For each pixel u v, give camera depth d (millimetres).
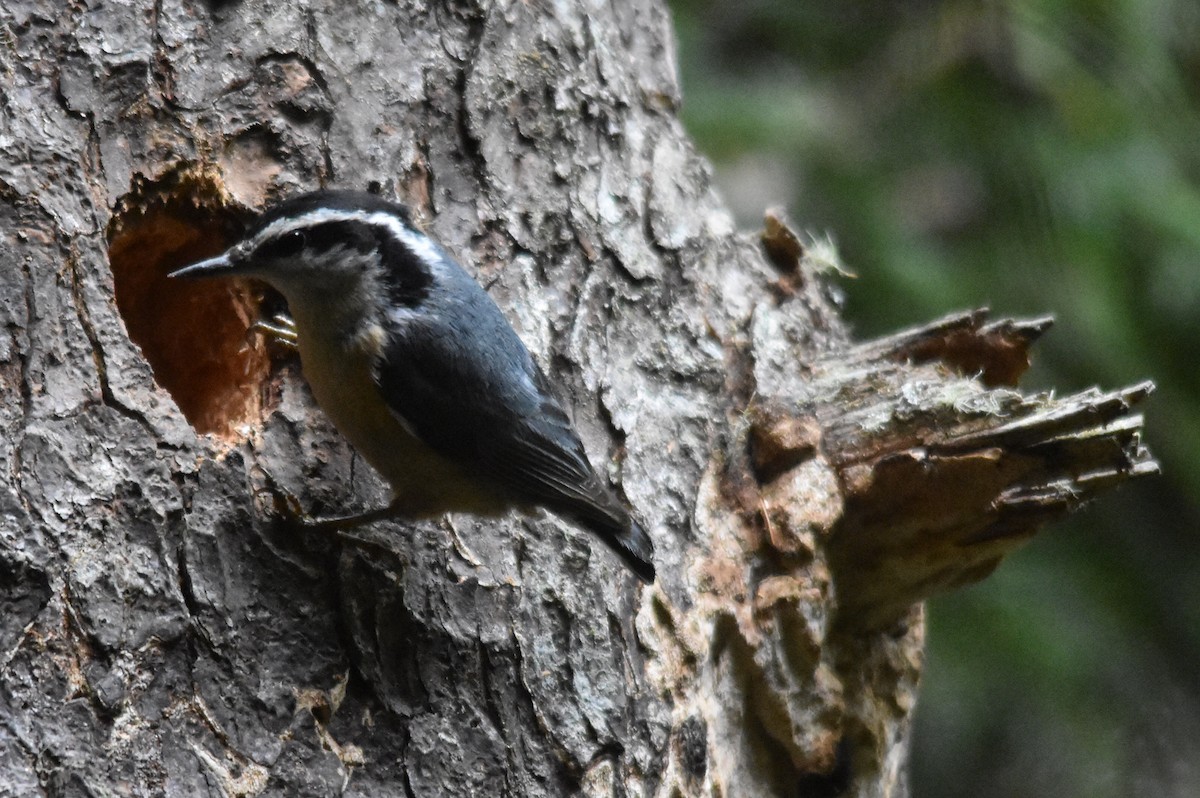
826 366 9180
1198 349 12891
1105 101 13102
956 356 9164
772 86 13484
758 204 14172
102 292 7004
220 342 8109
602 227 8859
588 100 9164
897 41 13586
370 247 7293
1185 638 12953
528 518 7828
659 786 7531
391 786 6871
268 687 6746
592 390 8336
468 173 8570
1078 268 12859
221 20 7977
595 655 7516
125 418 6801
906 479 8422
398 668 7121
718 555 8328
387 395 7262
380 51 8453
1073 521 13148
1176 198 13000
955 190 13500
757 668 8414
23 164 7035
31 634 6230
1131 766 12672
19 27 7305
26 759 6023
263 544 7023
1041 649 12594
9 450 6480
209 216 7801
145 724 6391
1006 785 12602
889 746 9430
